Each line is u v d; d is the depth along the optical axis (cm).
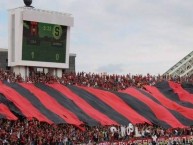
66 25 8456
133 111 7962
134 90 8794
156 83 9481
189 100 9125
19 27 7962
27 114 6544
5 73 7800
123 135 7356
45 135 6269
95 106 7625
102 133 7019
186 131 8219
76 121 6900
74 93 7788
